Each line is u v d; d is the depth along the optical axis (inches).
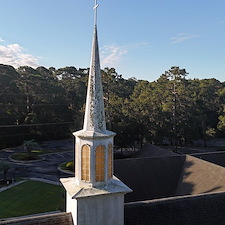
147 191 896.9
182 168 987.9
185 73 2687.0
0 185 1421.0
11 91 2474.2
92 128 453.7
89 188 447.8
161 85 2952.8
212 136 2379.4
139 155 1378.0
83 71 3560.5
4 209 1114.1
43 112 2588.6
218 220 570.3
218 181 806.5
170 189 916.6
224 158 1151.0
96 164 452.4
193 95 2780.5
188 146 2406.5
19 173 1648.6
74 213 456.8
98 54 458.3
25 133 2423.7
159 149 1291.8
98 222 448.8
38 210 1099.9
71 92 2861.7
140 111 2000.5
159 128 2032.5
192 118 2220.7
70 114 2687.0
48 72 3745.1
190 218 561.6
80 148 454.9
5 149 2322.8
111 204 454.0
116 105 1988.2
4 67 2623.0
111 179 471.2
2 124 2300.7
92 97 456.1
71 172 1659.7
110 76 2407.7
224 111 2507.4
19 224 464.8
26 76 2728.8
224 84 4183.1
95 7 451.5
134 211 550.6
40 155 2108.8
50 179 1525.6
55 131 2564.0
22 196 1261.1
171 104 2164.1
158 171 965.2
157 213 557.3
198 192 814.5
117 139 1833.2
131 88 3607.3
